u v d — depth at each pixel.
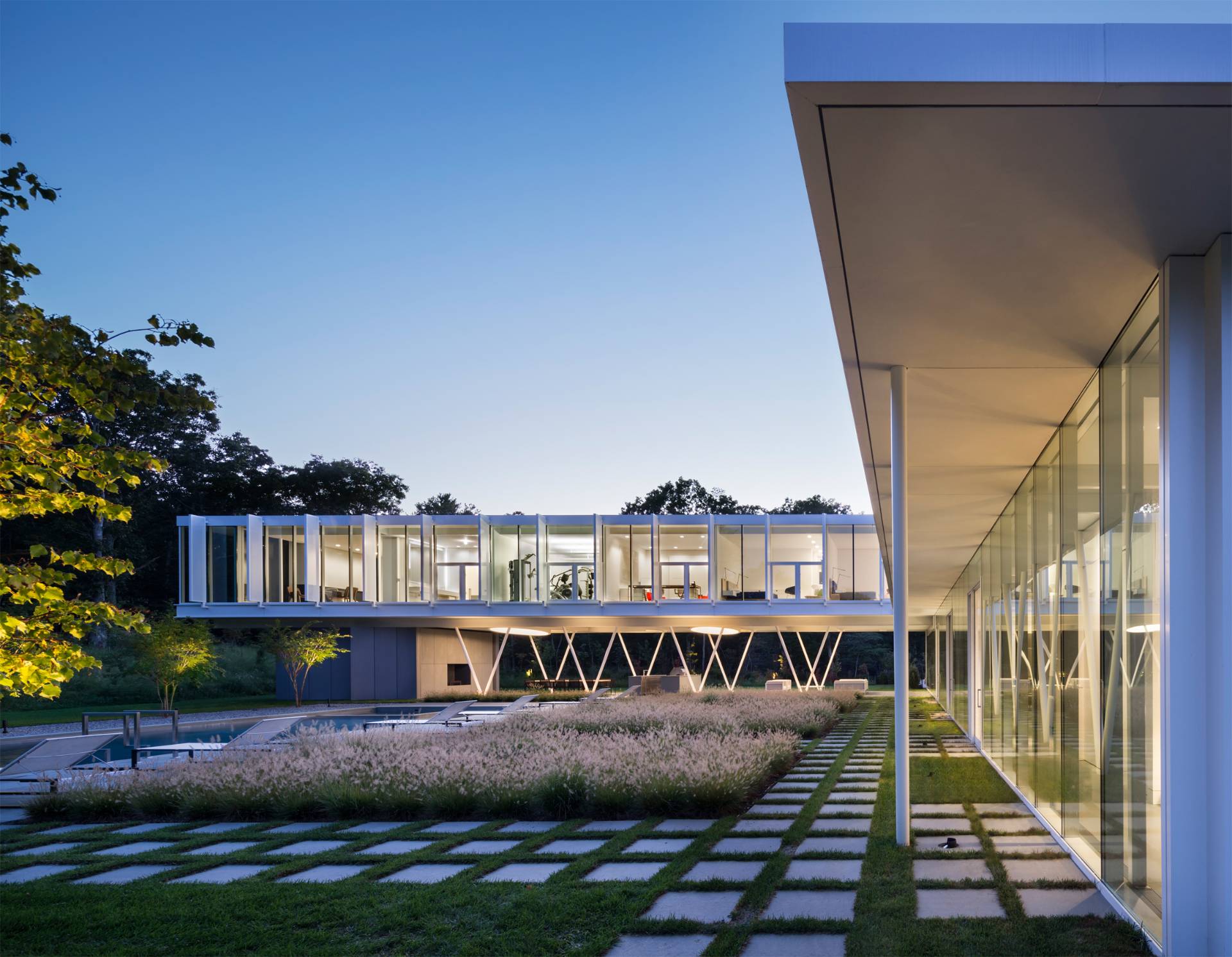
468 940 5.21
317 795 9.74
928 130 3.74
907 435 8.99
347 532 35.34
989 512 12.83
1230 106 3.51
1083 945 4.97
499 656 39.91
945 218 4.49
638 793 9.16
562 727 16.41
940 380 7.35
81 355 5.50
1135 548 5.79
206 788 10.02
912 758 14.48
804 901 5.89
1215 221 4.45
